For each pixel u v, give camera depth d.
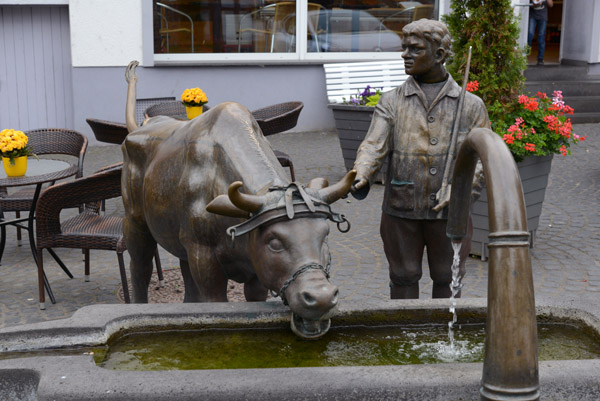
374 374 2.20
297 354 2.72
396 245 3.83
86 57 11.58
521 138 6.06
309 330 2.74
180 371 2.22
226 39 12.30
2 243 6.29
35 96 11.85
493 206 1.98
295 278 2.63
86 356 2.35
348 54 12.84
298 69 12.49
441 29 3.55
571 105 12.85
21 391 2.28
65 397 2.12
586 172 9.55
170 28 11.99
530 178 6.28
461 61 6.60
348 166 9.33
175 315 2.75
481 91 6.45
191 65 11.95
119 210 8.11
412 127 3.63
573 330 2.84
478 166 3.55
